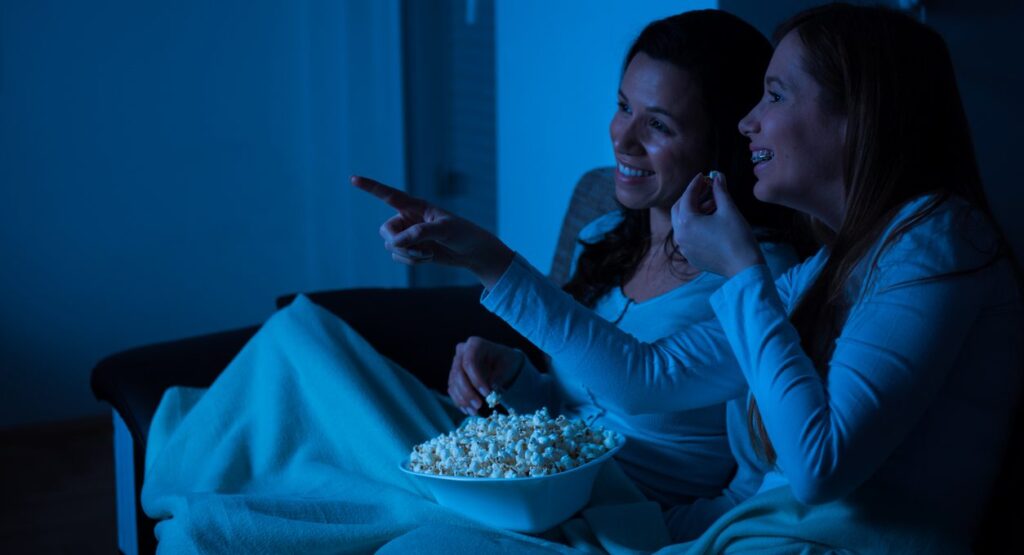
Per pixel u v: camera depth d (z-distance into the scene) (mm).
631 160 1353
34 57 3123
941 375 903
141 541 1542
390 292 1781
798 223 1344
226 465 1367
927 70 983
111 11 3199
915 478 949
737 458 1232
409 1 3438
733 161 1329
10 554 2316
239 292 3486
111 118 3242
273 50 3432
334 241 3561
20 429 3195
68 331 3258
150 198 3328
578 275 1496
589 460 1116
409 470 1138
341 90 3492
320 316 1536
